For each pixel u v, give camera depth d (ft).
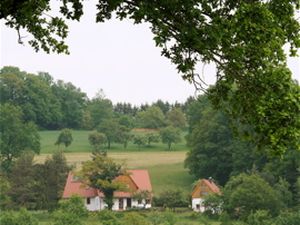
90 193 340.59
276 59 44.93
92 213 272.10
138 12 43.45
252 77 45.16
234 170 375.45
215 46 44.21
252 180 274.77
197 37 43.86
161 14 44.04
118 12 45.09
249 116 45.85
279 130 43.80
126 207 333.42
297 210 272.51
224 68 45.52
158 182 421.18
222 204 281.13
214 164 398.83
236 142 375.04
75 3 48.85
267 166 325.21
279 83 44.24
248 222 256.32
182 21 44.42
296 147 44.04
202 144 406.62
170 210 295.28
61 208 263.49
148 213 295.89
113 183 327.26
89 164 335.06
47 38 53.06
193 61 46.55
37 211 296.92
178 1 43.91
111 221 258.16
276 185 295.07
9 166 387.34
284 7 45.24
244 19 42.96
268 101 43.86
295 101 43.50
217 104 48.29
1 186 314.76
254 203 269.23
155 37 44.91
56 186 328.08
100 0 47.32
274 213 270.05
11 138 419.74
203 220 276.82
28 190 316.40
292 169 315.17
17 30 52.16
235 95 46.70
